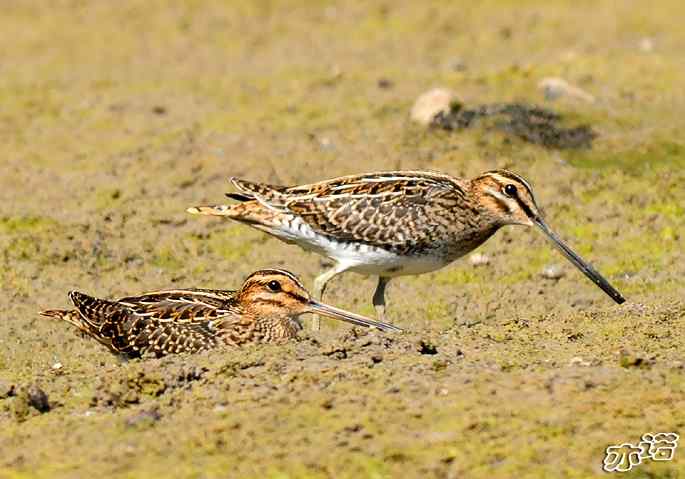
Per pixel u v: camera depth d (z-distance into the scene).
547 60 24.42
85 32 26.73
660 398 11.00
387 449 10.29
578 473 9.95
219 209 14.48
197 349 13.07
